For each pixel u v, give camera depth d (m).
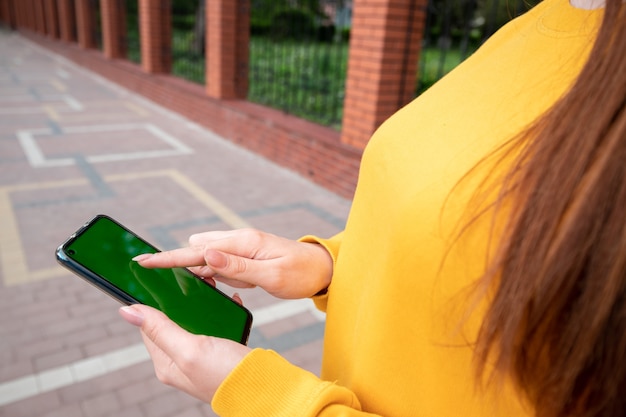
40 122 8.38
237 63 7.89
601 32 0.41
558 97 0.48
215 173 6.17
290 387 0.57
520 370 0.43
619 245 0.36
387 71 4.69
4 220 4.51
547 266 0.39
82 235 0.84
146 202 5.15
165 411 2.50
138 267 0.84
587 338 0.37
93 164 6.28
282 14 7.30
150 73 10.55
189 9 13.65
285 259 0.78
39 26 21.81
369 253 0.65
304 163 6.01
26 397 2.53
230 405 0.57
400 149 0.59
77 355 2.85
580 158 0.38
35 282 3.54
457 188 0.50
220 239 0.81
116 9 12.52
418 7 4.68
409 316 0.55
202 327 0.81
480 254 0.47
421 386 0.57
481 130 0.52
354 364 0.66
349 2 6.15
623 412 0.39
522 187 0.43
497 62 0.57
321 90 6.75
